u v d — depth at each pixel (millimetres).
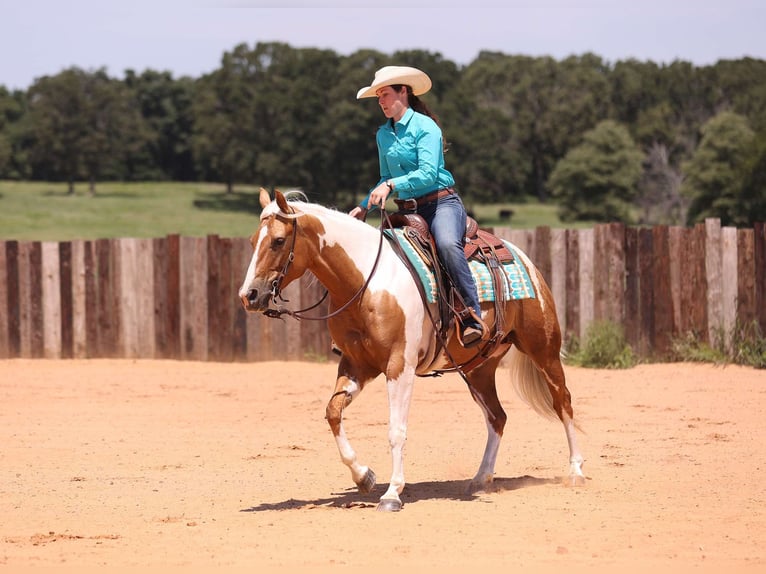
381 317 8133
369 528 7547
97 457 11047
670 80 130375
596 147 107438
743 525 7547
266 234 7879
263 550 6902
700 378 16625
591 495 8773
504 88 136500
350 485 9453
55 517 8133
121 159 144000
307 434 12523
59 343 20984
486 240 9242
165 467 10453
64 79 126062
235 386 17047
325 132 109938
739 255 18156
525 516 7945
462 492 9047
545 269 19141
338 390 8375
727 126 85438
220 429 12961
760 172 80562
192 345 20469
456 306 8633
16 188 128125
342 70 115688
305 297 20000
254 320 20172
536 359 9438
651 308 18734
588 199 105062
